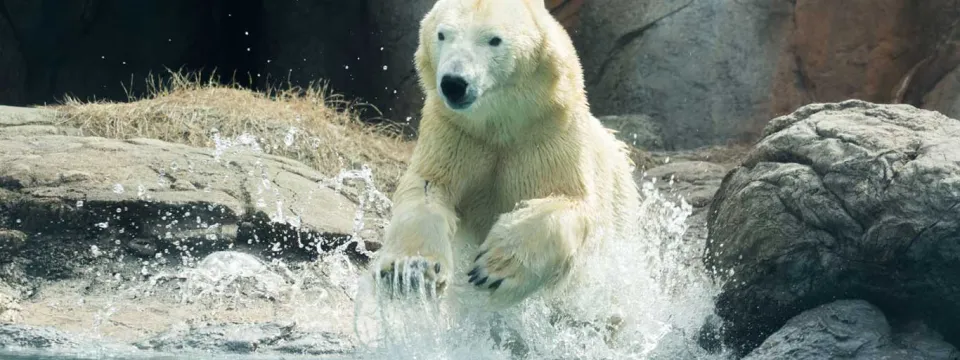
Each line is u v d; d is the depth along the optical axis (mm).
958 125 8805
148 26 26578
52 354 7809
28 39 24453
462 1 7453
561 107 7594
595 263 7875
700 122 22969
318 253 12453
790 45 22312
